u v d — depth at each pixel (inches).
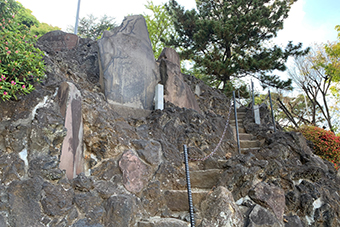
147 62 216.8
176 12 501.0
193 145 186.2
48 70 152.0
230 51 516.1
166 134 179.0
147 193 136.1
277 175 170.1
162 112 188.7
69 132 120.3
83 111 141.4
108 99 184.5
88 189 116.4
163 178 149.4
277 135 218.8
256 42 488.4
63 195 104.1
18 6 152.9
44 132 110.6
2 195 92.3
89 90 186.2
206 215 126.6
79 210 107.9
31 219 93.0
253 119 312.7
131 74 201.8
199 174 157.6
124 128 158.4
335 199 173.0
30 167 103.3
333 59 479.5
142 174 140.5
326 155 251.1
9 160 100.7
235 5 483.2
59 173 106.8
